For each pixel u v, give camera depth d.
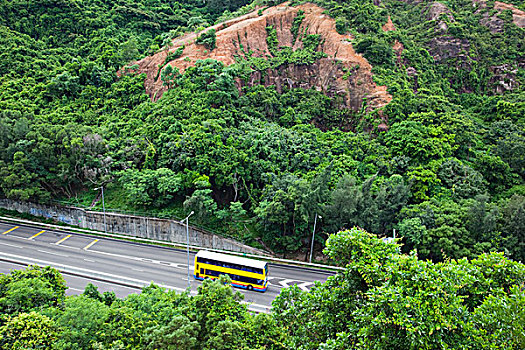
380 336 17.06
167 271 46.91
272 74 72.62
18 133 55.84
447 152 61.03
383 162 58.31
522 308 16.45
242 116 62.75
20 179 53.03
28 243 51.44
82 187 59.47
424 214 48.91
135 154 57.31
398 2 109.88
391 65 74.50
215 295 25.31
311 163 57.91
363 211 50.12
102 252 50.56
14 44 78.12
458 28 89.56
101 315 25.88
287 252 52.62
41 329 23.03
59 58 80.62
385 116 66.06
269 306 40.97
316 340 20.86
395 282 17.92
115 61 74.50
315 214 49.69
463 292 19.58
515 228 47.16
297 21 81.56
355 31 77.44
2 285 27.91
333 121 69.56
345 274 21.17
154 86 69.31
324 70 73.69
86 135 56.66
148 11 96.69
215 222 54.12
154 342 22.56
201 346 23.25
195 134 54.94
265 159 57.28
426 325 15.98
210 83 64.50
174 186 52.25
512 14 98.31
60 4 88.00
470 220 48.06
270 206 49.34
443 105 71.00
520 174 61.69
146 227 54.59
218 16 100.88
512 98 78.62
